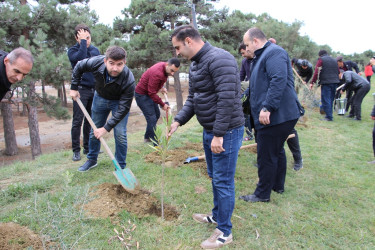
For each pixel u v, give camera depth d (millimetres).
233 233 2850
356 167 4836
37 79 8938
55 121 20438
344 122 8070
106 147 3367
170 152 4902
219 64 2287
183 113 2877
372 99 12312
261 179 3439
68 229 2561
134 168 4160
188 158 4516
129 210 3006
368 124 7852
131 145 5355
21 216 2785
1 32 8938
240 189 3822
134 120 18453
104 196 3166
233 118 2459
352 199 3738
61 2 13188
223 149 2441
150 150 5020
